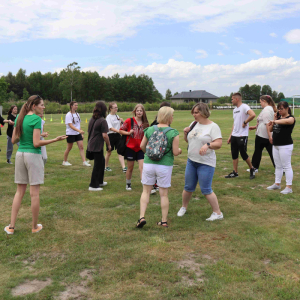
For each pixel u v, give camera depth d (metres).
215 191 5.86
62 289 2.68
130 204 5.21
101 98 116.50
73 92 104.81
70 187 6.21
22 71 123.31
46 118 36.75
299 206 4.98
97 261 3.17
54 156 9.99
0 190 5.84
